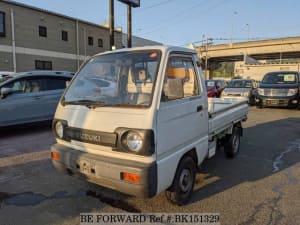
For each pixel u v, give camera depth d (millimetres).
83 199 3520
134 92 3004
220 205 3365
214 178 4250
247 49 47094
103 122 2861
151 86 2842
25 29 24531
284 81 12820
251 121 9391
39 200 3500
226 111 4773
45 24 26375
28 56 24938
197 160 3557
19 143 6371
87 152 3043
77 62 29938
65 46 28562
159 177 2707
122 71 3275
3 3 22609
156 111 2686
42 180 4148
